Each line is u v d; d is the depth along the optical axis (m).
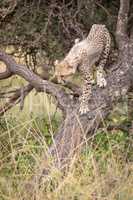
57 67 10.25
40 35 12.27
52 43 13.07
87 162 9.64
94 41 10.56
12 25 12.97
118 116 11.87
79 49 10.30
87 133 10.52
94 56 10.58
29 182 9.58
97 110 10.29
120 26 11.24
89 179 9.39
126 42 11.18
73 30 12.90
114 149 10.91
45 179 9.41
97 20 12.84
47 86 11.24
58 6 12.23
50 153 10.03
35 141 11.21
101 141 11.47
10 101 12.89
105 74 11.39
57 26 12.98
